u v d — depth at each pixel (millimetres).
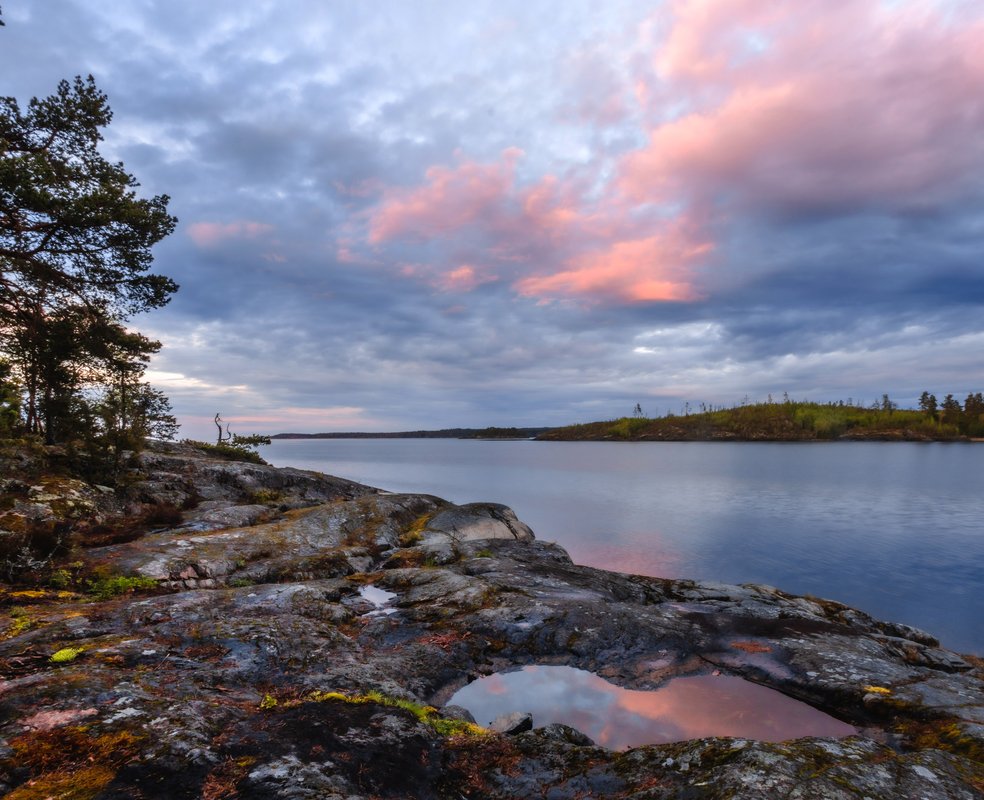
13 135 22109
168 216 24594
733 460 169000
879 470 124438
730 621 12852
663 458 186125
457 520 25641
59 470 23141
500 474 116625
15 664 7695
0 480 19312
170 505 25266
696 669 10594
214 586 15922
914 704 8328
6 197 19969
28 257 22094
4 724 5531
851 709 8805
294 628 10156
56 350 24766
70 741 5246
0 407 22281
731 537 44781
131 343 26875
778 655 10727
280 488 35281
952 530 49188
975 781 5168
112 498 23312
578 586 15844
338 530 23062
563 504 65562
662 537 44375
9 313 24000
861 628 13797
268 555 19000
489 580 15672
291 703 6820
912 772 5148
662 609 13727
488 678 10352
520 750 6340
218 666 8188
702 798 4711
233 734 5816
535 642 11578
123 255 23828
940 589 31016
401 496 28938
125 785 4629
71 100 22656
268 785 4777
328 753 5578
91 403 29219
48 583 14148
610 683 10086
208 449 46469
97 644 8531
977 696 8586
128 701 6188
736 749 5449
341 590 14773
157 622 10328
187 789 4668
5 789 4477
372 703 7016
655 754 5789
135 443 28891
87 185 23141
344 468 136375
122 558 16484
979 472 117375
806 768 4996
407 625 12422
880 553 39688
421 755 5945
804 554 39125
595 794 5316
